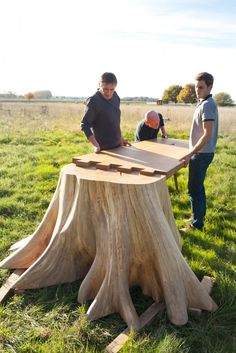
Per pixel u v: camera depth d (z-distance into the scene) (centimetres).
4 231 417
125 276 284
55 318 274
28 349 244
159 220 282
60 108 2958
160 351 238
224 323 274
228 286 310
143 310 289
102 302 276
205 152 395
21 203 502
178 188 591
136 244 288
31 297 299
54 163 757
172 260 281
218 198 547
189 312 285
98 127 402
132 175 301
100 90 395
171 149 406
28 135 1192
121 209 282
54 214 341
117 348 242
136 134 502
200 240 404
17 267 336
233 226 452
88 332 257
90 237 303
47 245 347
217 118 392
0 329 260
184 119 1864
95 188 288
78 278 323
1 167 700
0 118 2028
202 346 251
